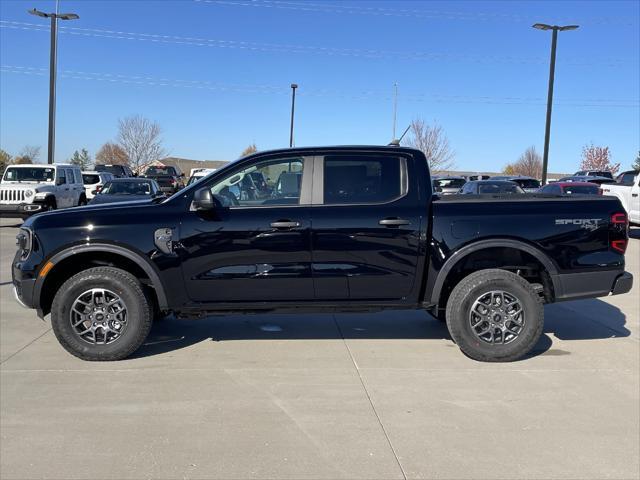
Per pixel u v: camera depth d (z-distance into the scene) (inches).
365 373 183.6
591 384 174.7
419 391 168.4
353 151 198.1
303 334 229.3
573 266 193.9
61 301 189.8
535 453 131.3
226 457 129.1
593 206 196.1
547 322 250.5
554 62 1042.1
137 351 206.1
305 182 196.1
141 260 189.5
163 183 1138.7
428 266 193.5
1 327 235.5
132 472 122.6
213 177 195.8
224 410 154.4
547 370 187.2
